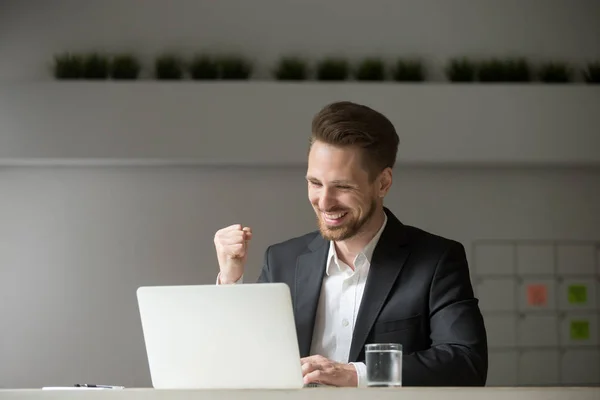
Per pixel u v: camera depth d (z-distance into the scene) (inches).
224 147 196.5
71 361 201.3
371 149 91.2
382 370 70.8
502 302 208.5
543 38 216.7
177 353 75.7
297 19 214.5
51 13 211.6
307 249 100.0
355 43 214.5
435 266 94.0
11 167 205.8
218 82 197.9
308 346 94.2
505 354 206.8
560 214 211.5
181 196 206.2
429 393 62.8
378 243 95.8
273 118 197.6
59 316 202.2
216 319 73.8
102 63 201.9
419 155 198.5
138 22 212.5
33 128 195.6
